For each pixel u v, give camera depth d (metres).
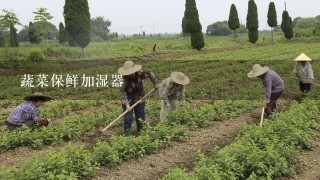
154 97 16.48
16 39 43.28
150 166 8.63
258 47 46.00
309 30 73.00
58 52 34.50
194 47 43.66
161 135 9.96
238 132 11.11
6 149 9.67
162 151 9.52
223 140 10.50
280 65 26.23
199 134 10.91
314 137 10.50
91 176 7.88
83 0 33.72
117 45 45.81
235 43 56.06
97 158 8.43
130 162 8.74
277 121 9.91
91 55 36.69
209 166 7.63
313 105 13.05
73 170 7.60
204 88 18.16
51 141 10.20
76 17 33.53
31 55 29.17
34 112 10.55
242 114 13.47
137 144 9.10
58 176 6.65
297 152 9.01
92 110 14.91
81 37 33.97
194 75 22.81
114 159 8.34
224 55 35.81
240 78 21.34
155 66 28.70
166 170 8.48
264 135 9.12
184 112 11.59
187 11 43.38
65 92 19.11
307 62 15.82
